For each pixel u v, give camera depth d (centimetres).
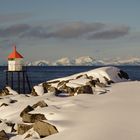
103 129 1781
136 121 1898
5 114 2773
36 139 1902
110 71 4719
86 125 1914
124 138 1598
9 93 4116
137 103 2533
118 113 2139
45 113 2266
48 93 3391
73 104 2556
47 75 16025
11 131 2242
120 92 3291
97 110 2284
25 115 2300
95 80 4119
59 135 1820
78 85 3766
